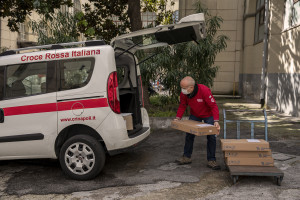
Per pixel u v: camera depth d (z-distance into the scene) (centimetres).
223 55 1777
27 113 429
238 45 1756
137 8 934
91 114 408
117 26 1129
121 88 543
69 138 422
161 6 1282
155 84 886
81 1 2078
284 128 770
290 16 1025
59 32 877
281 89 1059
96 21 1139
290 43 984
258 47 1398
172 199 354
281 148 575
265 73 1206
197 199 353
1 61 450
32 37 1728
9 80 444
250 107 1227
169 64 782
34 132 428
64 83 422
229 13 1739
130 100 520
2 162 529
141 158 529
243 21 1728
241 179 413
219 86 1800
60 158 425
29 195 377
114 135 405
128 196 366
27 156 440
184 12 1558
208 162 466
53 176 446
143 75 791
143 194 370
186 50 748
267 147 402
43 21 884
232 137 682
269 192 366
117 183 408
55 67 427
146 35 474
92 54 417
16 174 461
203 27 463
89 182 415
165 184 401
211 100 442
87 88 411
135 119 513
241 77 1761
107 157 541
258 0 1482
